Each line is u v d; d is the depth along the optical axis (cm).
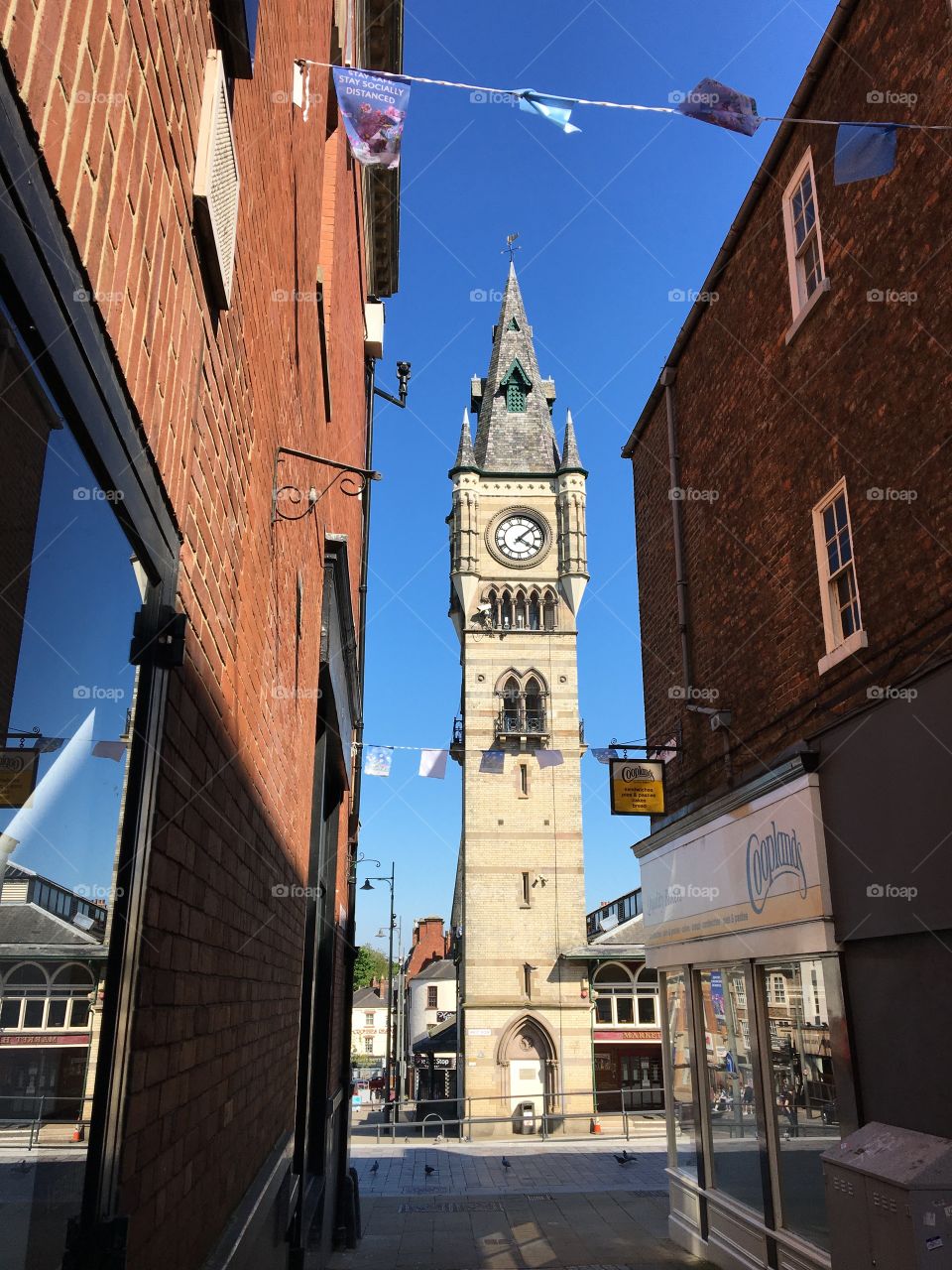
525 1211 1318
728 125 493
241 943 456
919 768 662
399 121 492
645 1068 3894
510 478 4769
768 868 899
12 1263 175
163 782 291
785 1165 863
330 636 1005
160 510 279
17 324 167
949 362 659
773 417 993
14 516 167
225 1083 413
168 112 281
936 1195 503
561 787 4272
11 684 166
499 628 4528
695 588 1244
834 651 821
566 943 4006
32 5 172
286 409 620
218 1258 361
